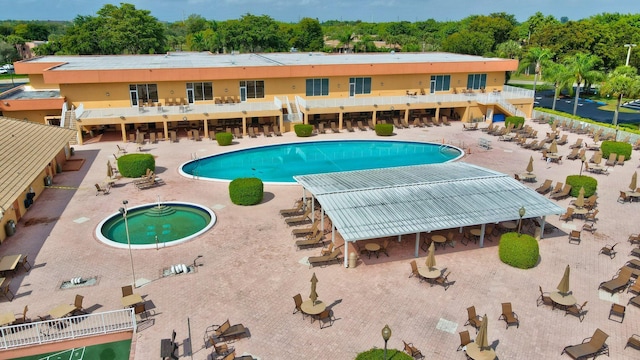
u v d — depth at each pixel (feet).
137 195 84.33
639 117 167.43
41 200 81.30
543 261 60.64
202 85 132.36
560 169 99.71
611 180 92.68
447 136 129.49
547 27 249.14
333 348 44.16
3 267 54.44
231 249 63.62
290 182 91.56
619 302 51.55
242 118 130.82
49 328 46.57
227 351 43.47
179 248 63.82
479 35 262.67
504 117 148.15
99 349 46.52
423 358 42.75
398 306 50.75
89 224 71.56
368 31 468.34
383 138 127.54
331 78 141.69
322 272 57.82
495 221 61.21
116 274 57.06
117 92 127.03
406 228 58.49
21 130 91.09
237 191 77.82
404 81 148.15
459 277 56.65
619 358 42.88
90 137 126.72
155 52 271.49
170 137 127.13
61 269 58.03
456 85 153.89
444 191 68.49
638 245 64.90
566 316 49.03
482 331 41.06
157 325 47.37
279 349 44.01
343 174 78.48
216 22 414.82
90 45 251.39
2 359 44.21
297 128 127.24
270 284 55.06
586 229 69.62
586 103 198.18
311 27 355.15
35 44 367.45
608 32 231.91
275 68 132.77
